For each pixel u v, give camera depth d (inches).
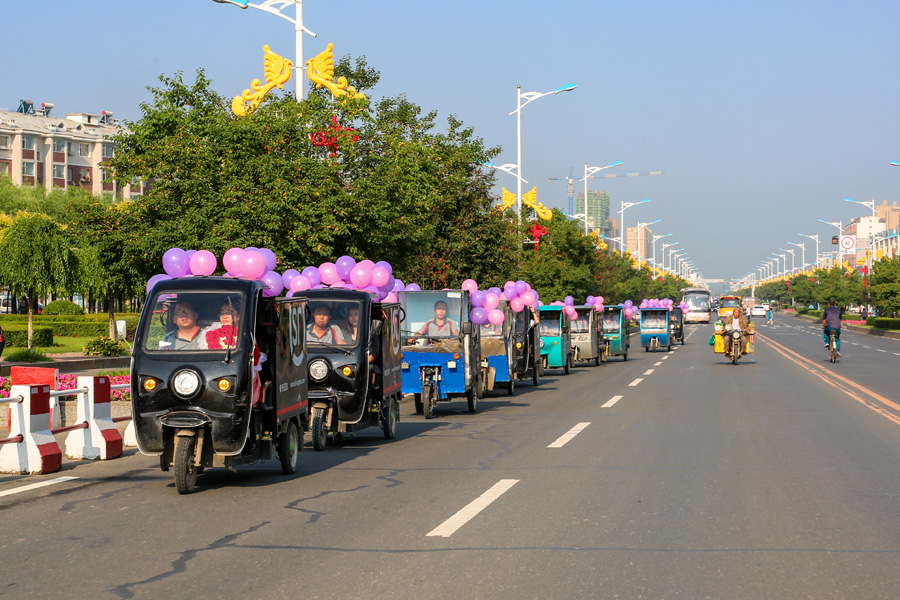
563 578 224.2
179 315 356.8
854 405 676.7
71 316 2119.8
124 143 789.9
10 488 360.2
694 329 3142.2
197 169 743.7
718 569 232.8
